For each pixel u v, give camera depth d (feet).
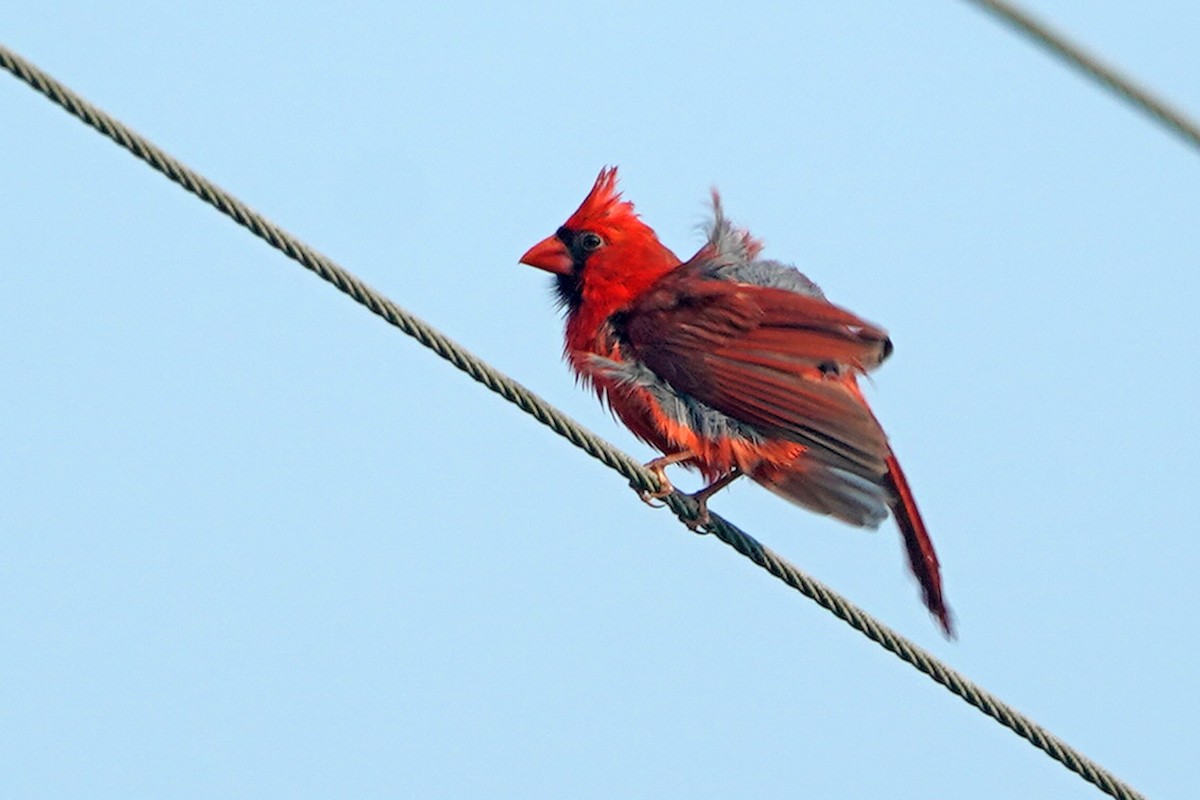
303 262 26.50
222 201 25.53
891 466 35.37
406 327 27.50
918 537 35.40
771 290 36.96
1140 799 30.09
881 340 35.96
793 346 35.86
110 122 24.52
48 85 24.00
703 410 36.17
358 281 26.86
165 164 25.03
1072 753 29.78
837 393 35.01
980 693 29.84
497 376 29.04
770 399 35.53
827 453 34.78
